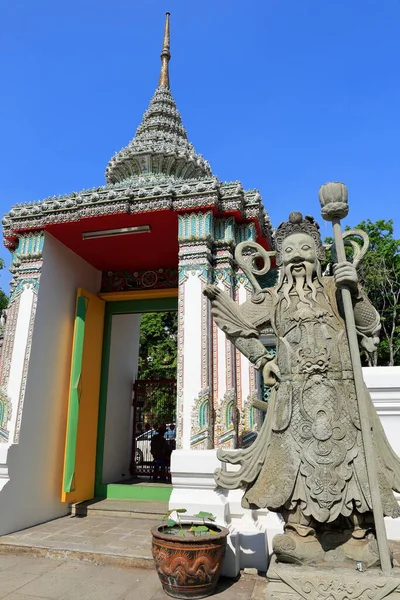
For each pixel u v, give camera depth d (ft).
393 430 24.98
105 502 29.17
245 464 14.73
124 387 37.32
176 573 15.42
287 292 15.64
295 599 12.03
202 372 22.50
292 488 13.26
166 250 31.53
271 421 14.67
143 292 34.47
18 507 23.62
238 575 17.66
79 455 29.55
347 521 13.32
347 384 13.99
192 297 24.02
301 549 13.08
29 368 25.64
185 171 32.22
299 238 15.96
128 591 16.15
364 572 12.03
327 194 14.64
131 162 32.19
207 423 21.68
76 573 17.97
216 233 25.95
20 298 27.17
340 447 13.29
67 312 30.53
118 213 26.00
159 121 35.55
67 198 27.55
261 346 15.66
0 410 24.88
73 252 31.86
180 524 17.38
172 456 20.40
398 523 23.03
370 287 71.15
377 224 75.97
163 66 39.70
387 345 70.38
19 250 28.25
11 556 20.22
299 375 14.33
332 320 14.85
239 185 25.55
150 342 76.79
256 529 19.04
